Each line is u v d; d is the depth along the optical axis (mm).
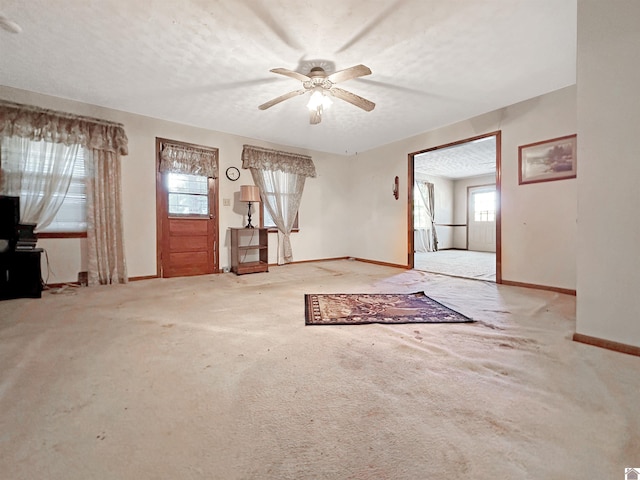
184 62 2689
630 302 1668
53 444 1000
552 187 3299
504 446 989
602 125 1750
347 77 2463
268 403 1242
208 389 1345
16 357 1639
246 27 2215
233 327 2150
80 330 2068
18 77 2955
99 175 3570
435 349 1768
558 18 2113
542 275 3400
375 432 1065
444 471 890
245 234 4941
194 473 885
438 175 8398
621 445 986
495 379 1422
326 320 2297
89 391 1318
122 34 2289
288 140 5211
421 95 3389
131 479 863
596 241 1788
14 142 3137
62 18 2098
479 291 3334
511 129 3648
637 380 1395
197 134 4430
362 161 6035
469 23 2170
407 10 2035
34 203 3238
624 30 1655
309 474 882
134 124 3883
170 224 4211
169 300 2912
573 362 1586
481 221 8320
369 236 5879
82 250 3584
